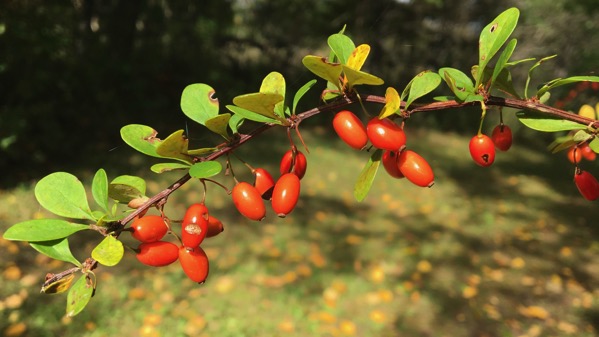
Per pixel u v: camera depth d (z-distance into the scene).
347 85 1.20
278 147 9.94
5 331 3.83
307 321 4.27
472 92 1.30
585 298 5.27
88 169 7.26
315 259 5.37
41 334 3.85
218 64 12.59
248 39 13.73
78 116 8.51
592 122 1.30
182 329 4.05
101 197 1.04
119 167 7.51
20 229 0.96
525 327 4.61
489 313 4.74
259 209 1.13
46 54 7.19
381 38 14.39
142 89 9.88
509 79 1.33
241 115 1.13
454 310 4.72
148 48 11.47
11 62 6.80
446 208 7.75
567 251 6.46
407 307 4.66
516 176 10.32
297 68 13.65
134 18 10.81
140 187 1.10
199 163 1.06
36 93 7.50
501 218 7.56
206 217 1.09
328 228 6.34
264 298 4.54
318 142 10.68
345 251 5.69
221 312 4.30
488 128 12.84
